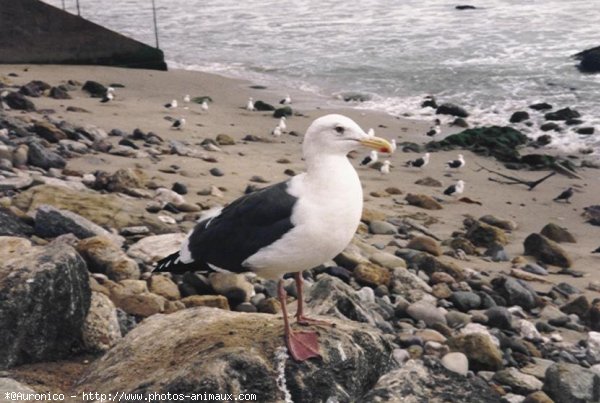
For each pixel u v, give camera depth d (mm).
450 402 5828
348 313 7570
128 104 19375
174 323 6336
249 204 5645
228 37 30109
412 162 15992
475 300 9250
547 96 21734
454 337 7906
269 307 7973
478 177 15562
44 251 6613
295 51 27422
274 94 22016
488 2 34906
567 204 14258
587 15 31422
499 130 18469
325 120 5574
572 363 8062
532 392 7289
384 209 13000
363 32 30094
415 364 6160
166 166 13367
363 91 22469
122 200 10062
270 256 5535
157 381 5539
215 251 5719
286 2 36938
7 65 23406
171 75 23547
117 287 7742
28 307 6211
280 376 5594
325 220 5488
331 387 5680
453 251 11211
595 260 11508
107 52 24031
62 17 23578
